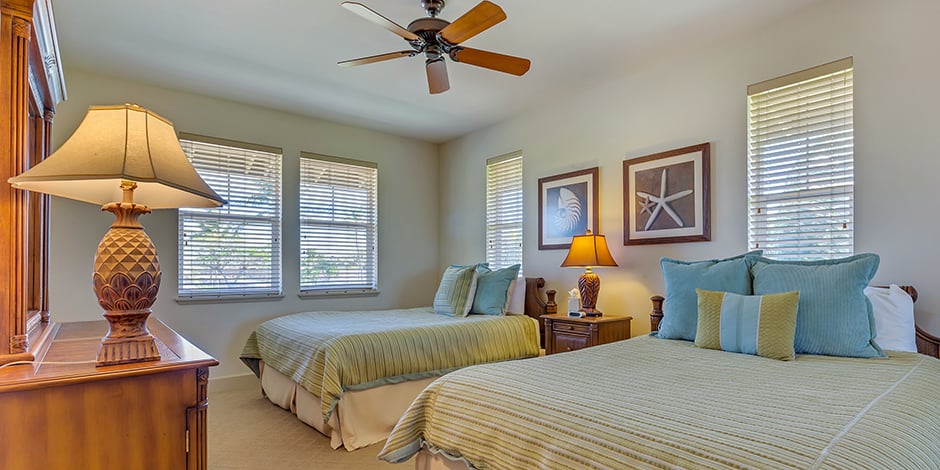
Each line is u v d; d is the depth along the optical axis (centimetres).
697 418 126
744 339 215
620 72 350
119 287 128
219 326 400
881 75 240
